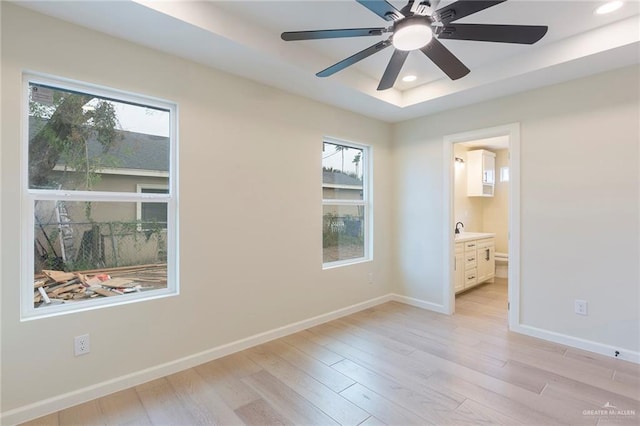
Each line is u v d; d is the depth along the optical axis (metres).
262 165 2.99
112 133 2.27
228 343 2.76
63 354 2.00
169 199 2.50
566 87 2.91
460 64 2.05
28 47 1.88
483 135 3.46
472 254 4.77
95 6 1.84
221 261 2.71
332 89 3.12
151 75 2.33
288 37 1.81
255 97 2.93
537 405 2.02
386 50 2.72
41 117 2.01
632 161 2.60
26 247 1.95
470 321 3.54
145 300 2.32
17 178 1.87
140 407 2.02
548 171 3.02
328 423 1.87
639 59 2.49
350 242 4.00
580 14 2.21
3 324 1.82
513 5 2.10
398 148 4.31
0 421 1.80
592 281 2.78
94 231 2.21
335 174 3.82
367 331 3.27
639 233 2.57
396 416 1.93
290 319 3.22
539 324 3.08
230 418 1.92
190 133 2.53
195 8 2.05
